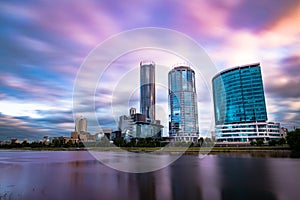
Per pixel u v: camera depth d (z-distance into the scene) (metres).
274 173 19.53
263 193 12.12
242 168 23.05
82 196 11.43
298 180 16.03
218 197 11.27
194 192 12.27
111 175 17.73
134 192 12.20
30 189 13.08
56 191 12.50
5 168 24.48
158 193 12.01
